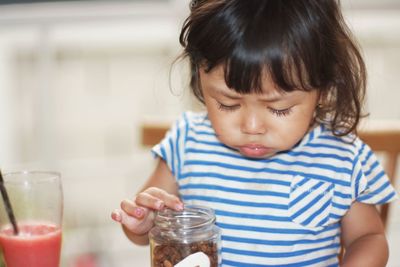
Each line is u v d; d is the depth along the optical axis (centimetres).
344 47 95
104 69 214
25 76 209
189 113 116
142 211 96
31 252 92
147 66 215
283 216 103
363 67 98
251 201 104
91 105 216
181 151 110
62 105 213
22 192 92
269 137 90
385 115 210
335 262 105
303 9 89
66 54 209
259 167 106
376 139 116
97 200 221
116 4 198
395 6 197
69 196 217
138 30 209
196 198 107
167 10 199
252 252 103
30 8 196
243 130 90
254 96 88
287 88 87
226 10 89
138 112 218
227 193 105
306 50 88
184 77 111
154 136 124
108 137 220
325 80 91
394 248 215
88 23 198
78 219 218
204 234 86
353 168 103
